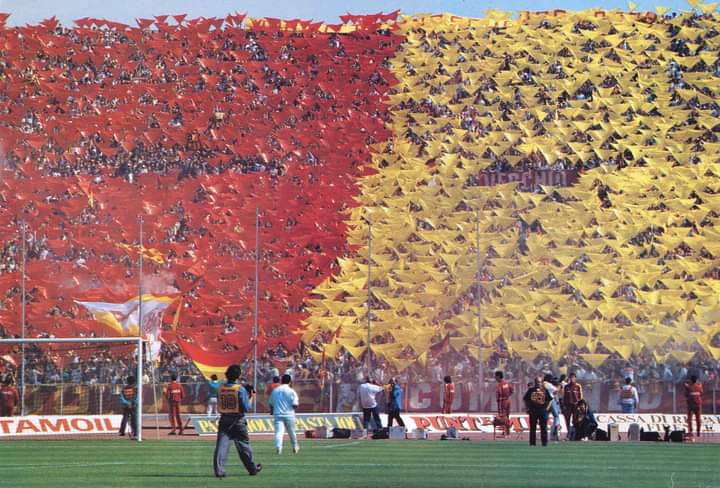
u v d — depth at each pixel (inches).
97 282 4124.0
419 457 1911.9
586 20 4990.2
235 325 3961.6
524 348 3841.0
